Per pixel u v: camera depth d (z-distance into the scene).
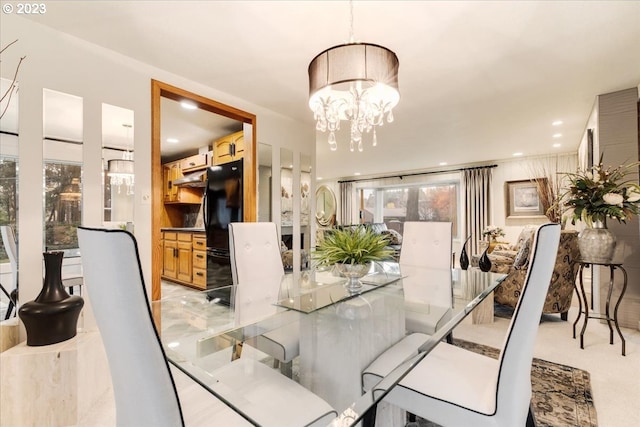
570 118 3.73
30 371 1.54
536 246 0.90
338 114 2.25
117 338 0.66
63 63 2.03
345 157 6.15
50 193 1.96
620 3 1.75
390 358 1.27
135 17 1.88
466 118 3.75
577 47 2.21
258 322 1.59
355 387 1.15
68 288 2.01
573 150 5.43
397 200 8.23
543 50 2.25
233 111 3.16
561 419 1.56
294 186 3.92
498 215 6.33
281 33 2.05
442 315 1.58
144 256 2.38
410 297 1.89
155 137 2.47
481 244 6.05
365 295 1.87
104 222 2.19
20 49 1.87
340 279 2.26
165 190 5.74
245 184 3.47
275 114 3.67
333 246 1.77
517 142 4.89
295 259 3.86
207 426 0.88
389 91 1.91
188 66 2.49
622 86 2.83
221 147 4.24
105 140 2.23
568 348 2.42
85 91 2.12
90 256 0.67
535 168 5.89
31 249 1.88
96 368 1.76
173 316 1.71
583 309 3.42
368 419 1.14
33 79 1.91
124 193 2.30
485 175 6.46
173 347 1.33
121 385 0.72
